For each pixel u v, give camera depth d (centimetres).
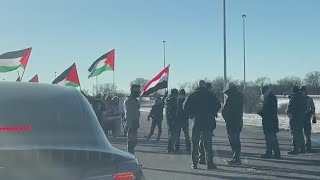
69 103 459
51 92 471
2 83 476
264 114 1359
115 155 384
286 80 8762
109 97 2189
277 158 1362
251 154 1466
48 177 350
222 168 1188
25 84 480
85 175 360
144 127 3123
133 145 1279
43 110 440
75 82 1903
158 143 1908
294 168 1177
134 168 387
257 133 2350
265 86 1363
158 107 1991
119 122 2150
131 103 1277
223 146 1748
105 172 369
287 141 1891
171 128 1573
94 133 430
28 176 345
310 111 1520
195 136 1182
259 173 1104
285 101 4956
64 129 424
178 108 1565
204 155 1277
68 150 364
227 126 1252
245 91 4259
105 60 2091
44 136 405
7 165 342
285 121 3055
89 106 474
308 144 1520
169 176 1070
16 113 429
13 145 372
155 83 1942
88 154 368
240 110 1249
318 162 1283
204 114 1174
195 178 1041
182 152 1569
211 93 1180
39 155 352
